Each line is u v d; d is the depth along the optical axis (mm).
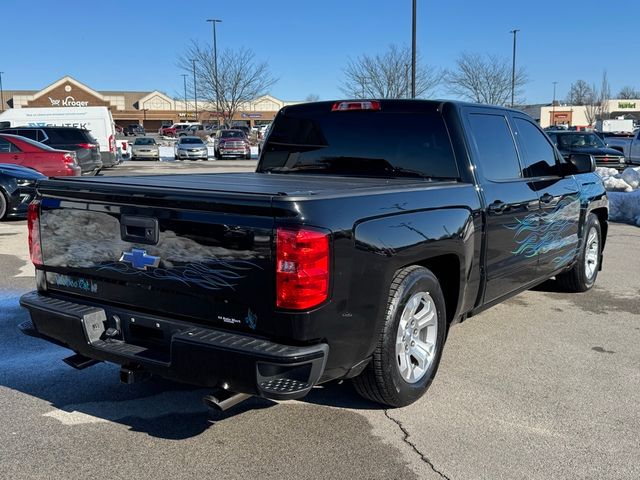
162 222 3379
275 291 3066
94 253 3699
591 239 6836
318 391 4281
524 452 3484
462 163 4547
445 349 5133
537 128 5801
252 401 4133
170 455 3449
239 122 76562
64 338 3771
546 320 5949
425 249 3807
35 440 3605
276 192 3215
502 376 4562
